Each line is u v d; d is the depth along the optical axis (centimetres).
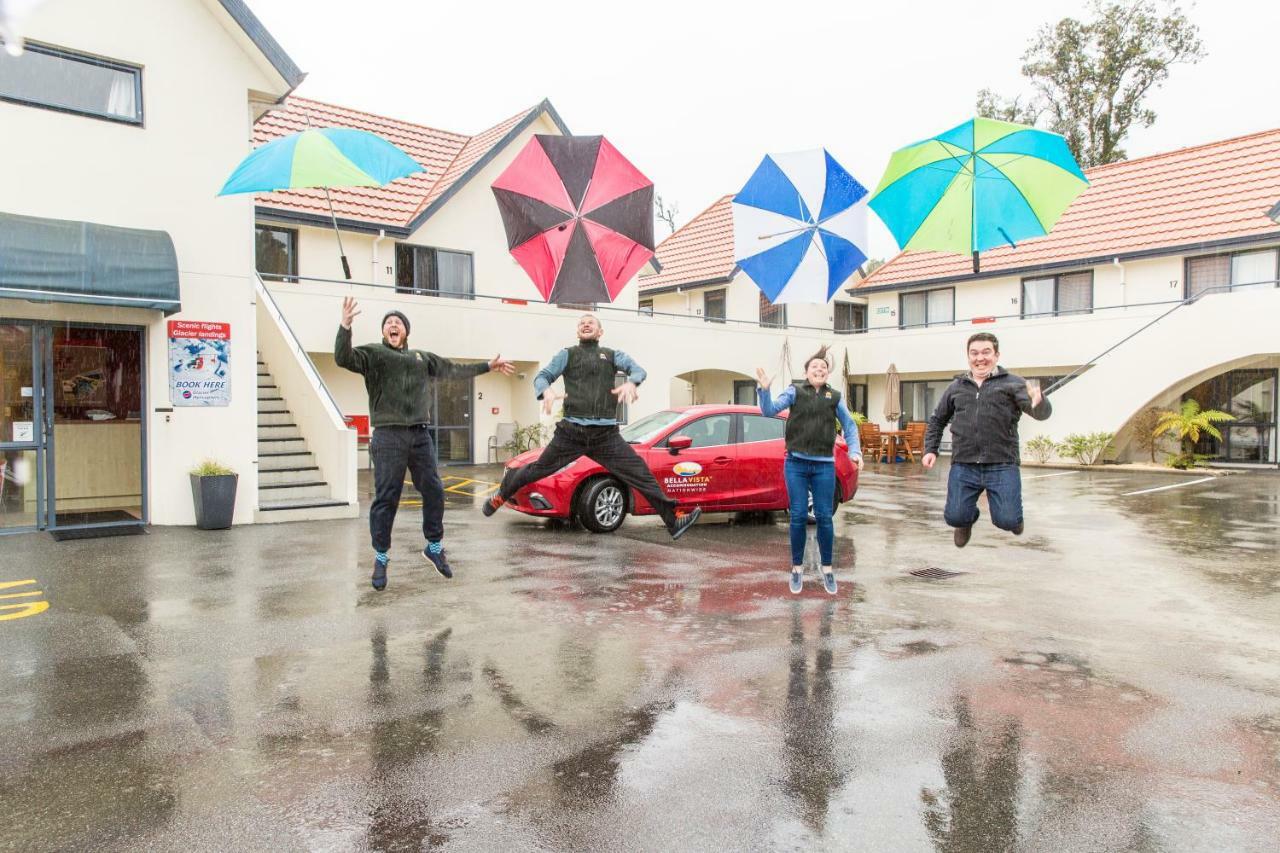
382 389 579
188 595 641
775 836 290
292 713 403
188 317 988
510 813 306
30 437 917
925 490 1486
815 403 646
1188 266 2011
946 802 315
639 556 809
